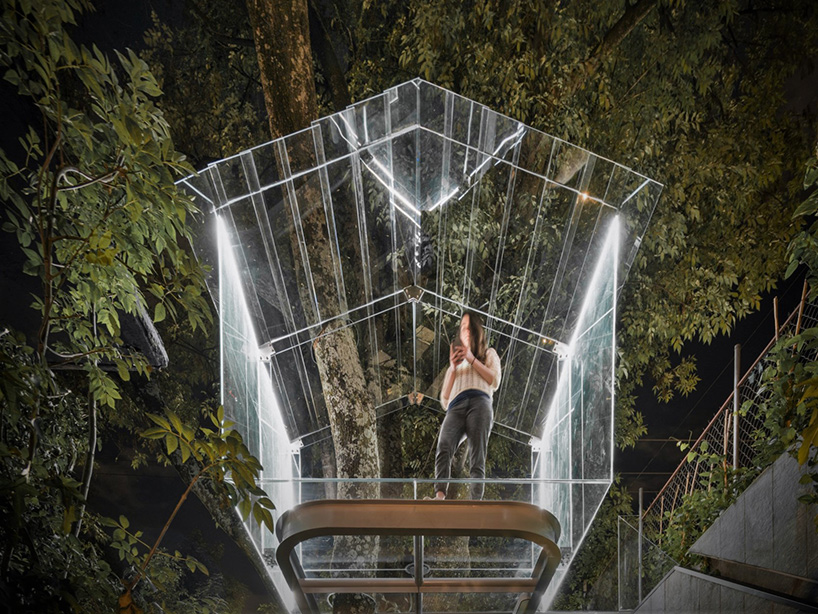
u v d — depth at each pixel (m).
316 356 4.73
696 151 9.03
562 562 3.79
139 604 3.69
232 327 3.81
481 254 4.44
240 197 3.96
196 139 10.48
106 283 3.52
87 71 2.98
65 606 2.93
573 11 8.43
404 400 5.16
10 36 2.80
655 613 5.61
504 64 7.70
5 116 3.41
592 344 4.00
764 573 4.57
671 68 9.23
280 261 4.11
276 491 3.69
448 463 4.34
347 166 4.27
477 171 4.24
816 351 4.99
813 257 4.26
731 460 6.65
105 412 8.81
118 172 3.10
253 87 10.80
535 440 4.59
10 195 3.12
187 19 10.45
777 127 9.88
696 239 9.13
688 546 6.01
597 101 8.82
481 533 3.41
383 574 4.07
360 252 4.60
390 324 4.98
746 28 10.28
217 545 12.35
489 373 4.38
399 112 4.21
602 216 4.06
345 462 4.81
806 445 2.99
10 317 3.98
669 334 9.05
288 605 4.11
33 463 3.17
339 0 9.60
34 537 3.18
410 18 8.78
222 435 3.10
